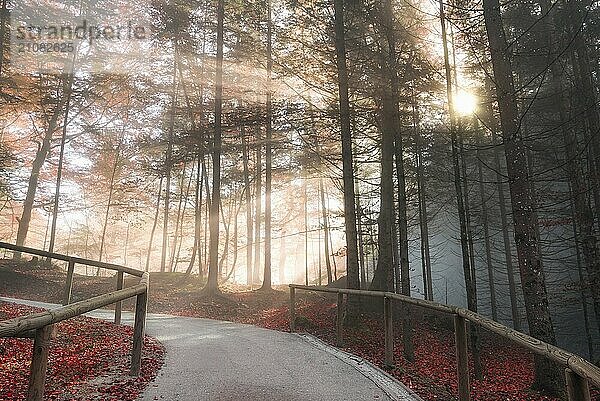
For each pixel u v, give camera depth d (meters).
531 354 15.78
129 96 24.44
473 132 17.86
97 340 7.67
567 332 20.42
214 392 4.97
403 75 11.41
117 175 26.55
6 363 5.98
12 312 9.85
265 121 13.17
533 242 8.55
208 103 20.98
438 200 24.48
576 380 2.75
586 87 12.99
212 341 8.38
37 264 20.69
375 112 12.75
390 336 7.26
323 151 16.81
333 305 16.67
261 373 5.93
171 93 23.62
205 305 15.78
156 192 27.77
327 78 13.38
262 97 18.31
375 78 11.88
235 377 5.66
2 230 33.72
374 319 14.34
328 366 6.54
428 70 11.52
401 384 5.84
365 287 21.31
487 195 24.25
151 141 22.66
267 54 16.94
